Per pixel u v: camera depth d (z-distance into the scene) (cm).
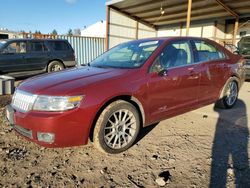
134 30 2138
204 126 416
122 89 304
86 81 300
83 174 272
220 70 465
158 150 327
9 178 262
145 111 336
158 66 348
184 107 397
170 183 254
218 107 517
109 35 1927
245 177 262
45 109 272
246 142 349
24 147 336
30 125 275
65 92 274
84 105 276
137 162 297
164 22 2209
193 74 399
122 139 321
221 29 1956
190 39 424
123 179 262
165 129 402
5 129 400
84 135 283
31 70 944
